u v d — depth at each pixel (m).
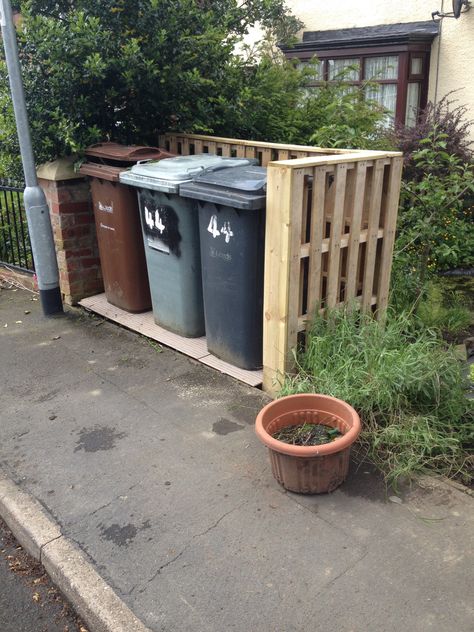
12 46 4.88
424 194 5.82
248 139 6.46
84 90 5.51
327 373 3.68
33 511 3.11
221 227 4.02
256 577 2.64
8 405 4.16
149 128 6.05
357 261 4.14
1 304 6.07
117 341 5.09
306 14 10.85
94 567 2.74
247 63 6.66
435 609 2.45
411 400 3.74
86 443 3.68
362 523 2.93
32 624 2.64
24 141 5.16
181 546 2.84
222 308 4.25
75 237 5.73
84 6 5.40
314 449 2.91
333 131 5.70
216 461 3.45
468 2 8.68
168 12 5.46
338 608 2.47
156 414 3.96
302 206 3.67
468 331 5.32
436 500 3.07
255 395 4.11
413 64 9.52
